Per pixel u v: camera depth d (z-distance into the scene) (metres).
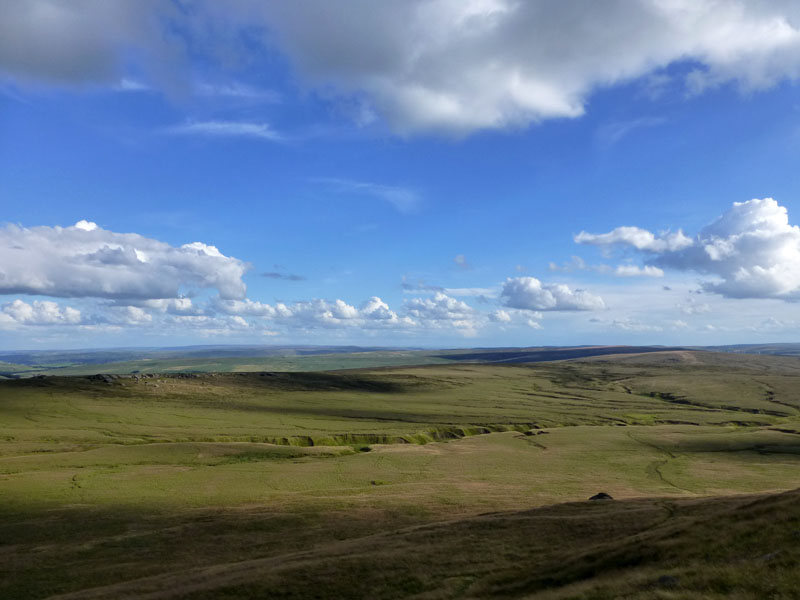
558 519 54.09
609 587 30.50
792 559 28.52
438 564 42.44
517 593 35.09
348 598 36.91
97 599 39.22
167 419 185.88
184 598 37.66
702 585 28.00
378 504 74.75
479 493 85.44
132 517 71.31
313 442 159.12
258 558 51.28
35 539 61.19
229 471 111.31
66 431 155.50
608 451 144.12
